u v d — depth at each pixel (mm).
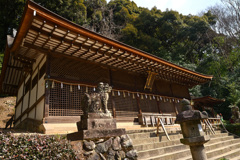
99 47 7953
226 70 28062
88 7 34656
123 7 36750
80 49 7836
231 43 30406
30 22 5668
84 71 9219
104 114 4270
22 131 8008
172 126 9297
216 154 6656
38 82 8633
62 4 28891
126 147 4223
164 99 13312
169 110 13633
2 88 14219
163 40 34312
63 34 6734
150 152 5398
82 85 8602
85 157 3488
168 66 11180
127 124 9805
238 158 6508
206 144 7746
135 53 9023
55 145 3248
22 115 10898
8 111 17734
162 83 14133
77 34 6750
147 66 10797
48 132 6566
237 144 8930
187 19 36688
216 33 32844
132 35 30672
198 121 3697
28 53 8797
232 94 20578
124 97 10727
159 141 6863
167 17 32469
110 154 3863
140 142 6137
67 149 3305
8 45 8594
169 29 31531
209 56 28531
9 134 3062
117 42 7945
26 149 2859
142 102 11797
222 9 34062
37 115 8031
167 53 29203
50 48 7703
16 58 9031
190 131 3613
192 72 13164
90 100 4227
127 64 10203
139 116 10516
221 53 31453
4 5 25922
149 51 31062
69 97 8266
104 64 9969
